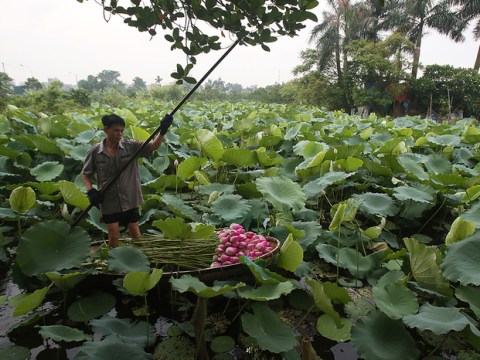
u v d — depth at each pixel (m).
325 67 31.59
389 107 30.45
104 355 2.53
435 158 7.26
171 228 3.30
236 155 6.10
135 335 2.98
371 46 27.94
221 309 3.51
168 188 6.77
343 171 5.65
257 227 4.74
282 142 9.48
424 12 28.11
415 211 5.49
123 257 3.42
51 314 3.38
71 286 3.32
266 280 3.16
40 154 7.54
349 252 4.14
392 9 29.86
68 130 8.76
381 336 2.81
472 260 2.98
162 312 3.47
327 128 10.77
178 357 2.86
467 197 4.86
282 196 4.45
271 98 45.75
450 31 27.92
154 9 2.34
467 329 2.55
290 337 2.87
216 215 4.45
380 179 6.61
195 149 8.84
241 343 3.07
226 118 15.46
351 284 3.89
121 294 3.67
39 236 3.43
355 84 29.28
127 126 9.62
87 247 3.46
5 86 24.73
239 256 3.31
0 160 6.43
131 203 4.03
